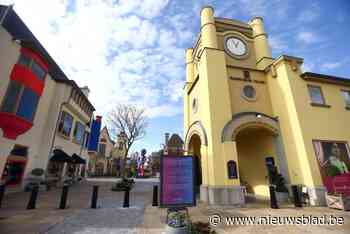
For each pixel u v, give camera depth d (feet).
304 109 38.40
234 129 37.24
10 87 40.01
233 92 41.98
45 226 19.99
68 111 64.34
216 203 32.22
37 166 50.70
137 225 21.15
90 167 134.51
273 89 43.29
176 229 16.79
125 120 87.30
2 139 38.75
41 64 47.32
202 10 48.55
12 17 43.29
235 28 50.72
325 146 36.86
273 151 41.96
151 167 174.91
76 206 30.68
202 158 38.96
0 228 18.93
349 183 29.89
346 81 43.47
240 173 51.72
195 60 56.39
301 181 35.14
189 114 54.39
